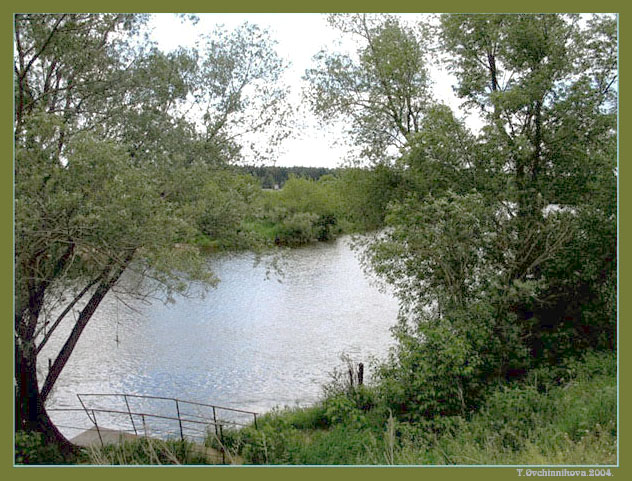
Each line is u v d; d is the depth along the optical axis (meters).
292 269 39.53
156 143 11.34
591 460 7.21
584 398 9.77
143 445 11.16
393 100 17.89
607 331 14.71
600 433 8.01
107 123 11.37
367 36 17.86
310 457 10.29
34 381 11.63
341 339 23.31
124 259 10.55
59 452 11.26
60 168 8.58
